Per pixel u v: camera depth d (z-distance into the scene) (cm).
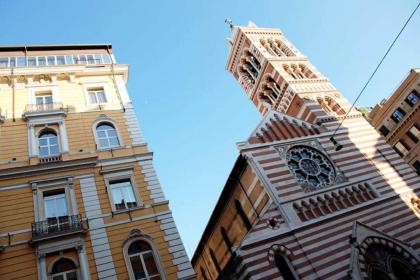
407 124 4825
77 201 2131
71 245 1919
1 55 2905
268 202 2473
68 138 2459
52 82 2809
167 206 2228
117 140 2575
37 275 1795
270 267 2078
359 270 2159
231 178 2727
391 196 2742
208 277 3481
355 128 3388
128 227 2075
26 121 2498
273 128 2995
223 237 3066
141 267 1947
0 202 2027
